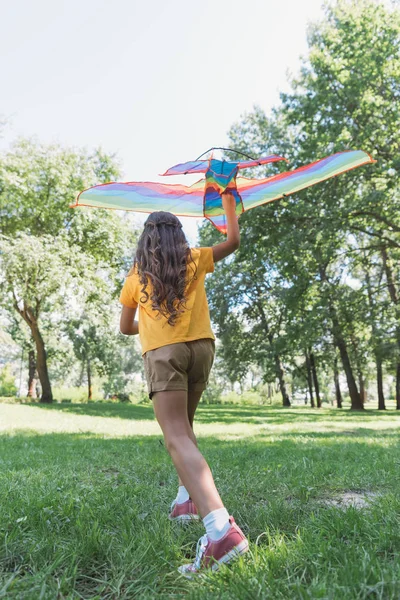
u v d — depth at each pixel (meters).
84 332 39.94
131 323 2.88
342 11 19.98
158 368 2.44
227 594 1.74
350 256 22.50
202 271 2.65
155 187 3.23
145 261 2.57
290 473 4.56
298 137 20.03
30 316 27.20
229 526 2.11
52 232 25.22
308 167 3.16
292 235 17.83
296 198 18.70
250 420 17.23
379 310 21.58
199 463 2.26
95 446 7.57
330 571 1.93
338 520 2.60
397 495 3.37
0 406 22.27
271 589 1.75
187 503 2.95
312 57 19.31
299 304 22.95
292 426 13.64
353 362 33.84
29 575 2.01
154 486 3.96
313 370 36.19
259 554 2.13
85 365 44.59
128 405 30.08
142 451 6.70
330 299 22.38
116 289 26.91
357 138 17.83
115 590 1.88
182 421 2.42
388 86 18.70
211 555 2.08
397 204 18.20
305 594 1.66
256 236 18.39
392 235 22.78
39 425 13.81
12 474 4.48
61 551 2.22
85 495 3.47
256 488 3.85
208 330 2.57
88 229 25.44
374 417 20.14
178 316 2.48
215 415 21.47
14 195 23.77
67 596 1.81
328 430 11.91
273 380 38.22
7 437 9.52
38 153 24.61
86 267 24.19
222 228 3.37
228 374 37.94
